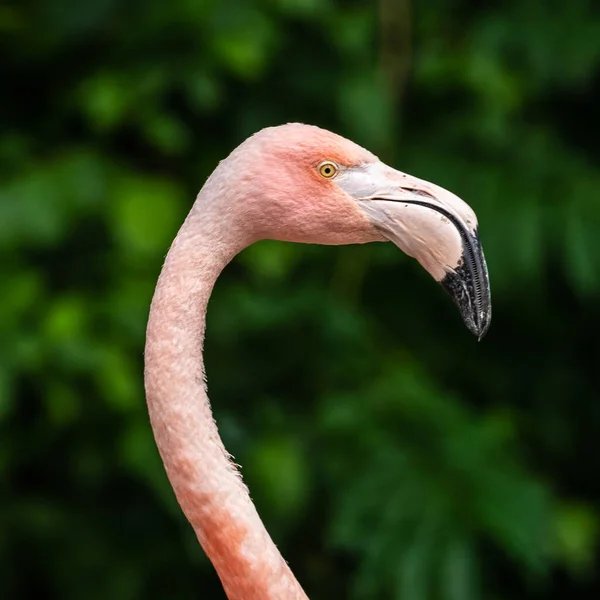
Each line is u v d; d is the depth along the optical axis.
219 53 6.43
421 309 7.52
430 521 5.97
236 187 3.27
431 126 7.32
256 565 3.11
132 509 6.88
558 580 7.57
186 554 6.82
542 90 7.42
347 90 6.87
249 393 6.93
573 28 7.13
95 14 6.68
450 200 3.40
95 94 6.42
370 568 5.88
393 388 6.57
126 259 6.48
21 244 6.29
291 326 6.80
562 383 7.66
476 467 6.23
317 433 6.58
